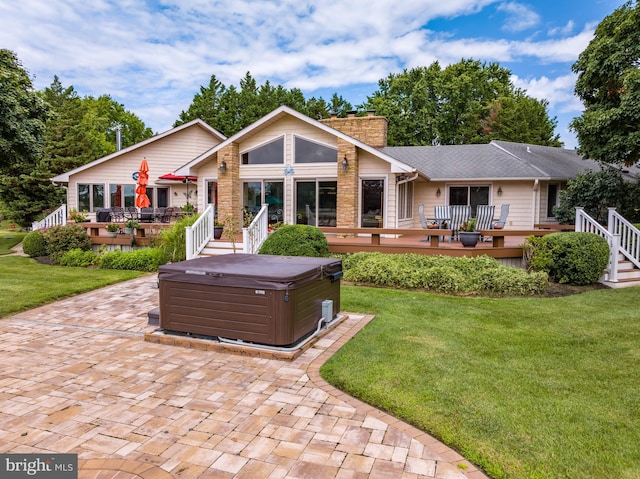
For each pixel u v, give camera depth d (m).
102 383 4.39
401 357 5.11
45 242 13.80
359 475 2.91
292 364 4.92
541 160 18.11
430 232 10.51
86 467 2.96
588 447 3.27
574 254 9.65
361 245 11.12
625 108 11.76
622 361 5.07
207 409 3.84
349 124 17.06
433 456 3.15
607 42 12.64
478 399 4.03
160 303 5.75
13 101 15.01
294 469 2.97
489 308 7.54
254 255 7.08
